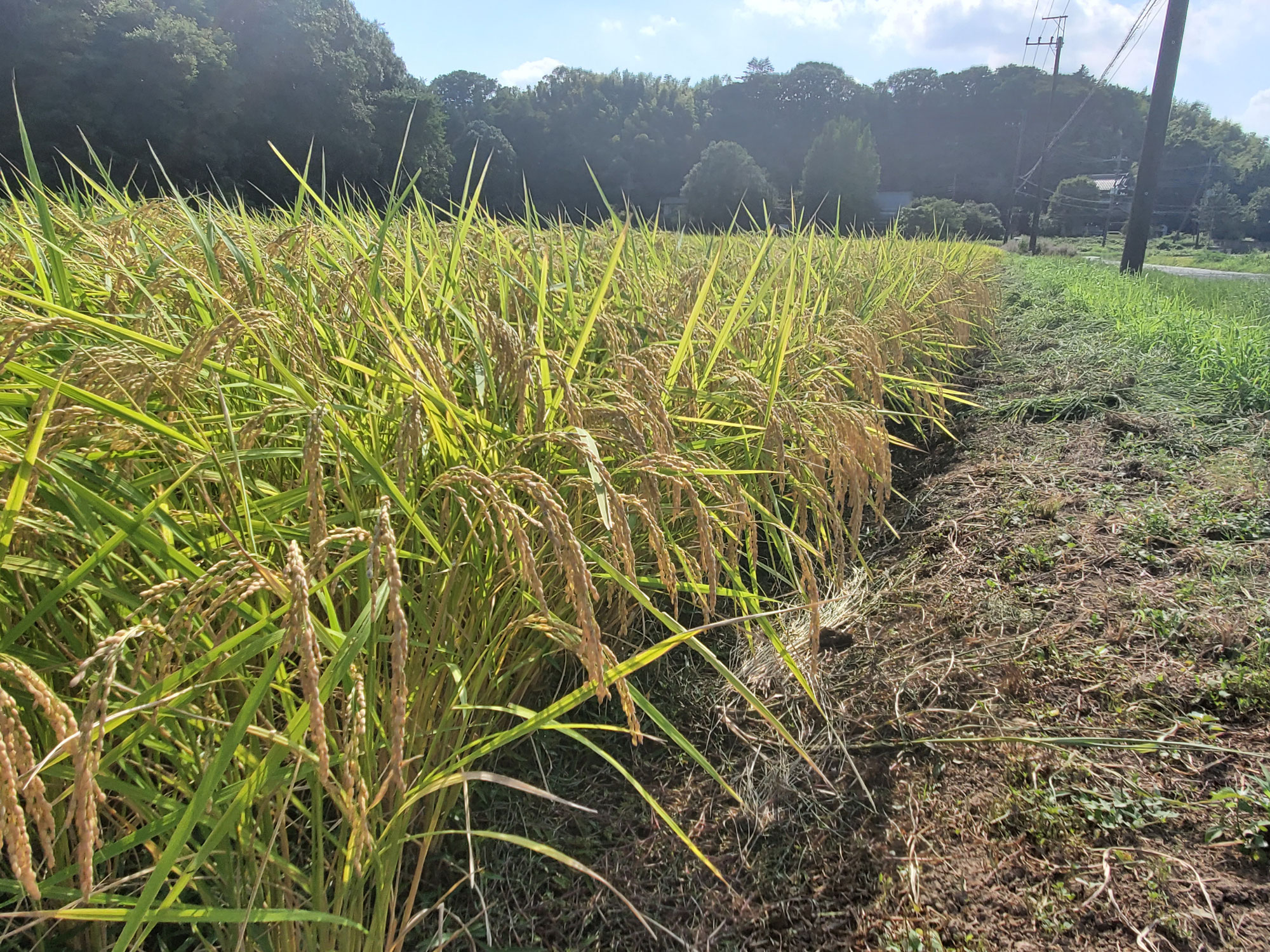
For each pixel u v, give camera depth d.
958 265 9.62
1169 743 2.04
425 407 1.64
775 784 2.38
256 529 1.52
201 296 2.00
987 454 5.15
